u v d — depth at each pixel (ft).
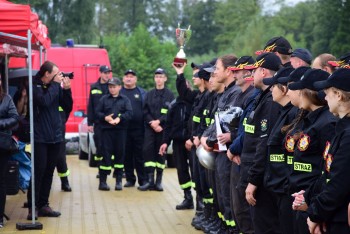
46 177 37.11
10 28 32.12
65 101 36.09
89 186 49.11
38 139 35.22
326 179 18.37
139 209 40.52
